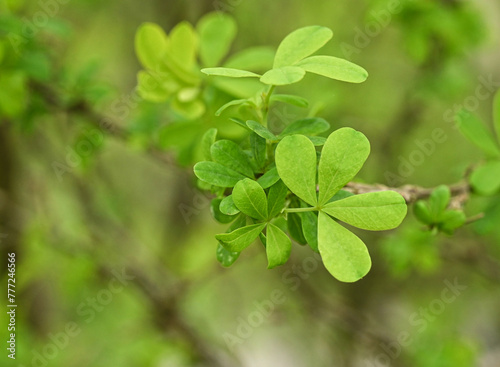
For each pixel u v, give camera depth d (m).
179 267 1.11
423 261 0.65
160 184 1.48
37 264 0.78
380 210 0.35
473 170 0.42
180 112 0.42
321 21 1.13
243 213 0.35
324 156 0.35
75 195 0.95
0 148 0.87
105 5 1.03
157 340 0.94
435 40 0.75
